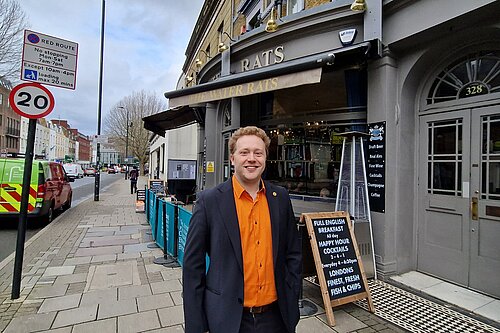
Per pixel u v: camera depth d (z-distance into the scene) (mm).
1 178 8117
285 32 5887
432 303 3791
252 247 1795
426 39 4383
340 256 3674
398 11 4500
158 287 4230
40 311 3504
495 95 3904
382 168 4668
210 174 9375
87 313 3473
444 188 4461
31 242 6777
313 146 6777
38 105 3965
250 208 1848
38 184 8336
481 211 4004
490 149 3957
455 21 3896
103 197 17250
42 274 4703
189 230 1865
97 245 6500
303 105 6922
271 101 7660
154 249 6191
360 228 4500
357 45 4613
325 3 5523
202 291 1795
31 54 3939
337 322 3352
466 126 4211
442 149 4504
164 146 21578
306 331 3166
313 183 6793
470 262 4117
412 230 4809
